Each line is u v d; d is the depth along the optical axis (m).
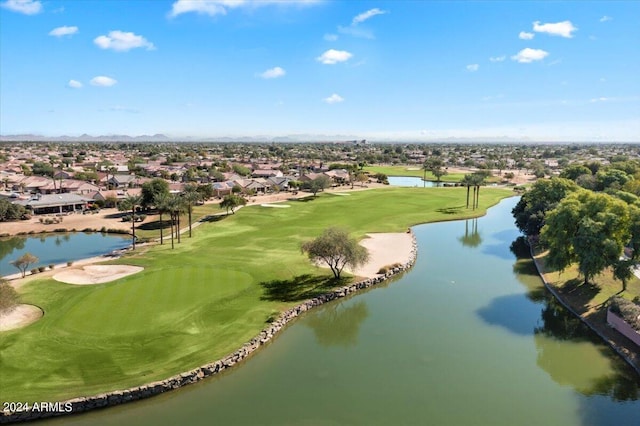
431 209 124.12
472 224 108.88
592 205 53.53
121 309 48.53
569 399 35.19
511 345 44.28
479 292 59.69
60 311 47.50
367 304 55.53
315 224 100.19
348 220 105.62
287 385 36.81
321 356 41.94
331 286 58.97
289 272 63.56
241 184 163.12
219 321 46.84
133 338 42.03
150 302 50.66
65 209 123.06
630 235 51.66
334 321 50.38
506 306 54.56
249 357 41.59
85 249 85.50
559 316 51.38
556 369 39.72
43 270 65.69
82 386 34.59
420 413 33.06
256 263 66.88
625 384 37.31
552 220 56.62
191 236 89.38
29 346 39.84
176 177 190.62
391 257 74.44
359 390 36.06
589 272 51.56
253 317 48.25
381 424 31.72
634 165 137.25
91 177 173.38
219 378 37.88
